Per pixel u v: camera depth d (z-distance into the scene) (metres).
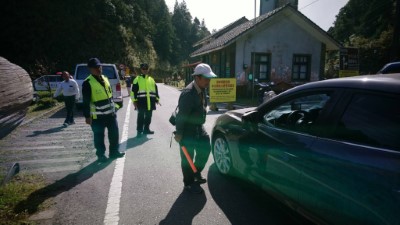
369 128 2.07
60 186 3.86
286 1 22.52
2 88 3.89
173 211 3.20
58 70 42.50
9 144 6.15
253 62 17.66
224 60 18.81
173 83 40.16
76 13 49.06
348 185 2.04
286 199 2.76
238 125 3.75
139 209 3.25
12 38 42.78
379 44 35.50
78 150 5.68
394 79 2.09
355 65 11.86
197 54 23.30
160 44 86.88
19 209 3.18
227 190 3.74
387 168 1.81
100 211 3.19
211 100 11.70
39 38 44.19
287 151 2.71
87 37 49.50
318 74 19.39
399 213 1.69
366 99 2.17
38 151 5.60
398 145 1.86
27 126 8.30
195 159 3.77
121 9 61.75
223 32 30.77
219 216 3.08
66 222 2.96
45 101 12.61
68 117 8.51
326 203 2.24
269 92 11.16
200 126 3.69
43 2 45.47
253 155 3.33
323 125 2.43
